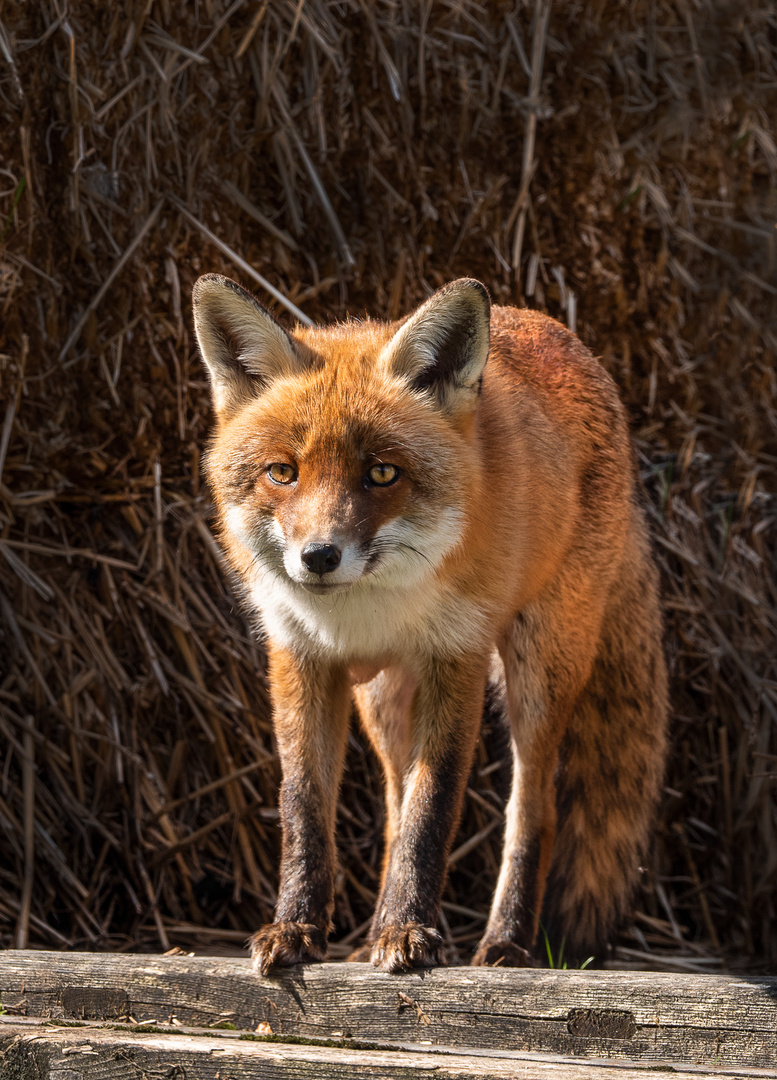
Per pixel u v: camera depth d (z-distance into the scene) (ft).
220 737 29.86
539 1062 14.03
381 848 31.17
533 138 32.40
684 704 33.30
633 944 32.14
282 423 19.76
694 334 34.50
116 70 29.17
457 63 32.07
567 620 24.32
